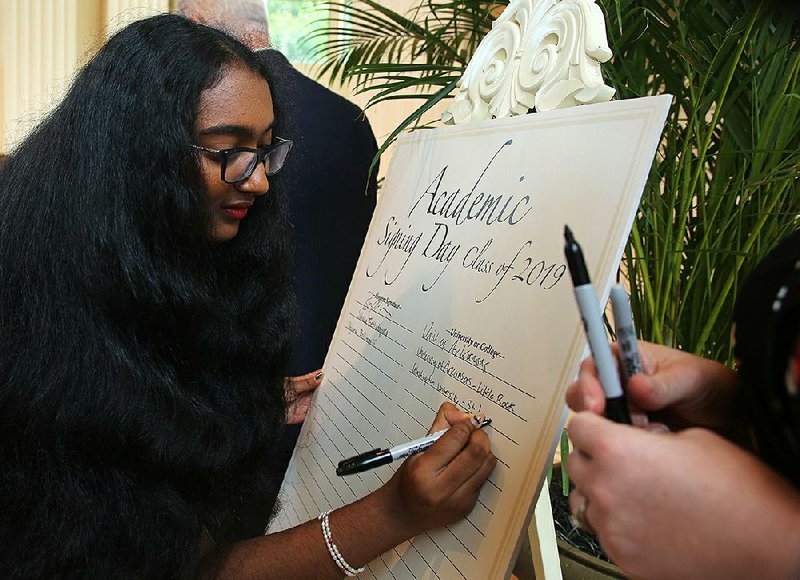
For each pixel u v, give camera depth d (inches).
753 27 31.5
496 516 26.4
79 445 28.3
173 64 28.8
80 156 28.7
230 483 33.8
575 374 24.7
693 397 18.8
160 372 29.7
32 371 28.3
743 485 14.7
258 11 54.4
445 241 34.3
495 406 27.8
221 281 36.9
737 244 35.6
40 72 99.4
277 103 37.8
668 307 36.6
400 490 28.8
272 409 37.4
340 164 56.3
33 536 27.9
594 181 26.3
